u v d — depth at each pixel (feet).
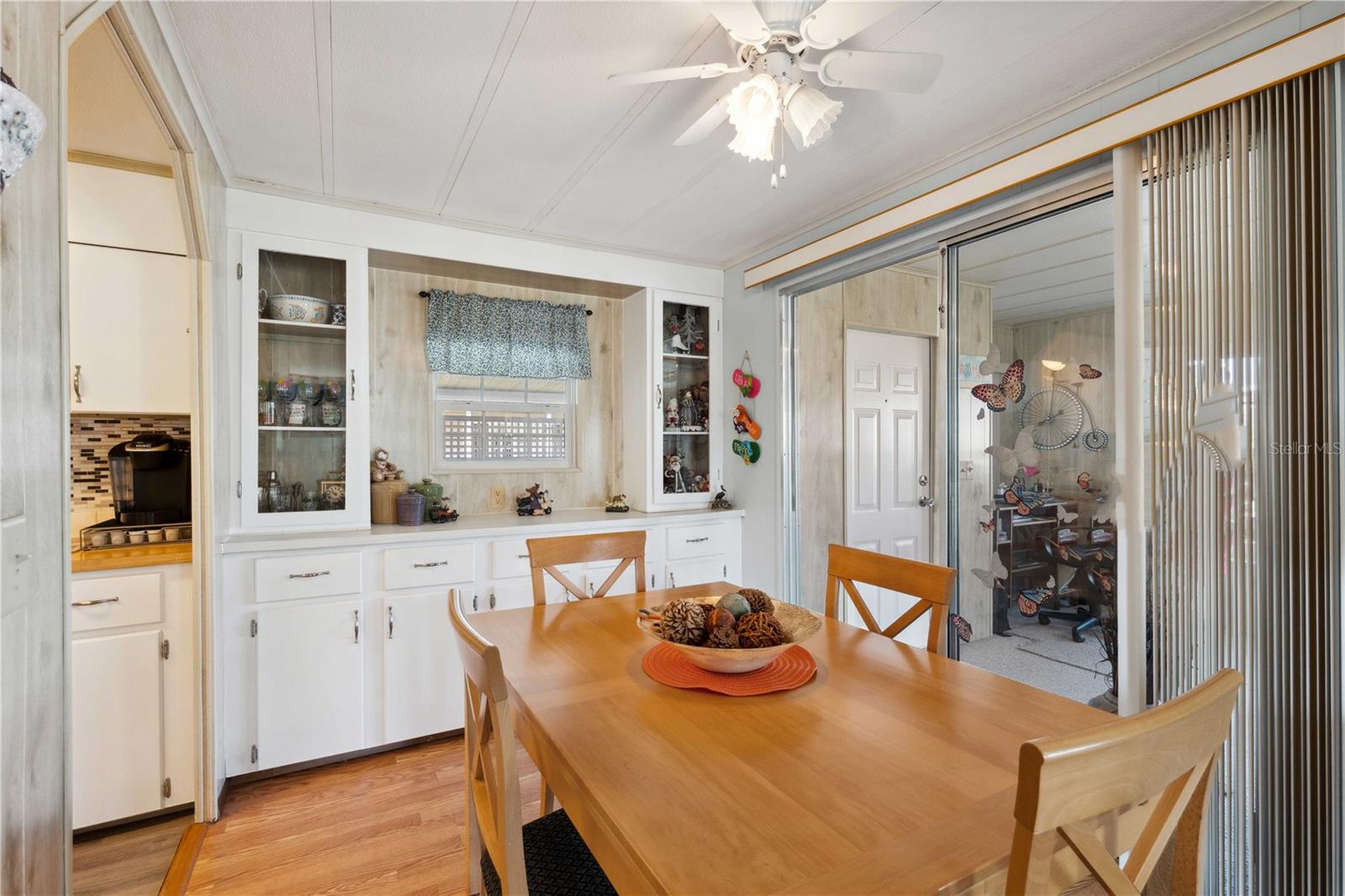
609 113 6.69
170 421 8.75
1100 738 2.18
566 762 3.43
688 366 12.19
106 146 7.08
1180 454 5.57
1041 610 7.12
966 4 5.05
